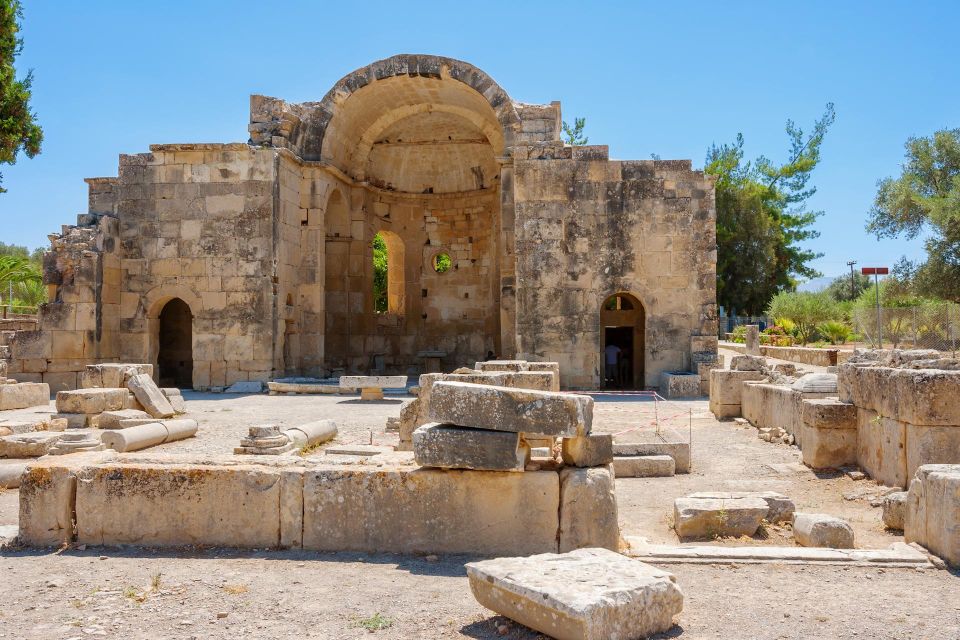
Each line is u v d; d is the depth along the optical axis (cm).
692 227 2384
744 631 489
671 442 1127
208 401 2047
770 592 569
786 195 5141
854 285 6662
